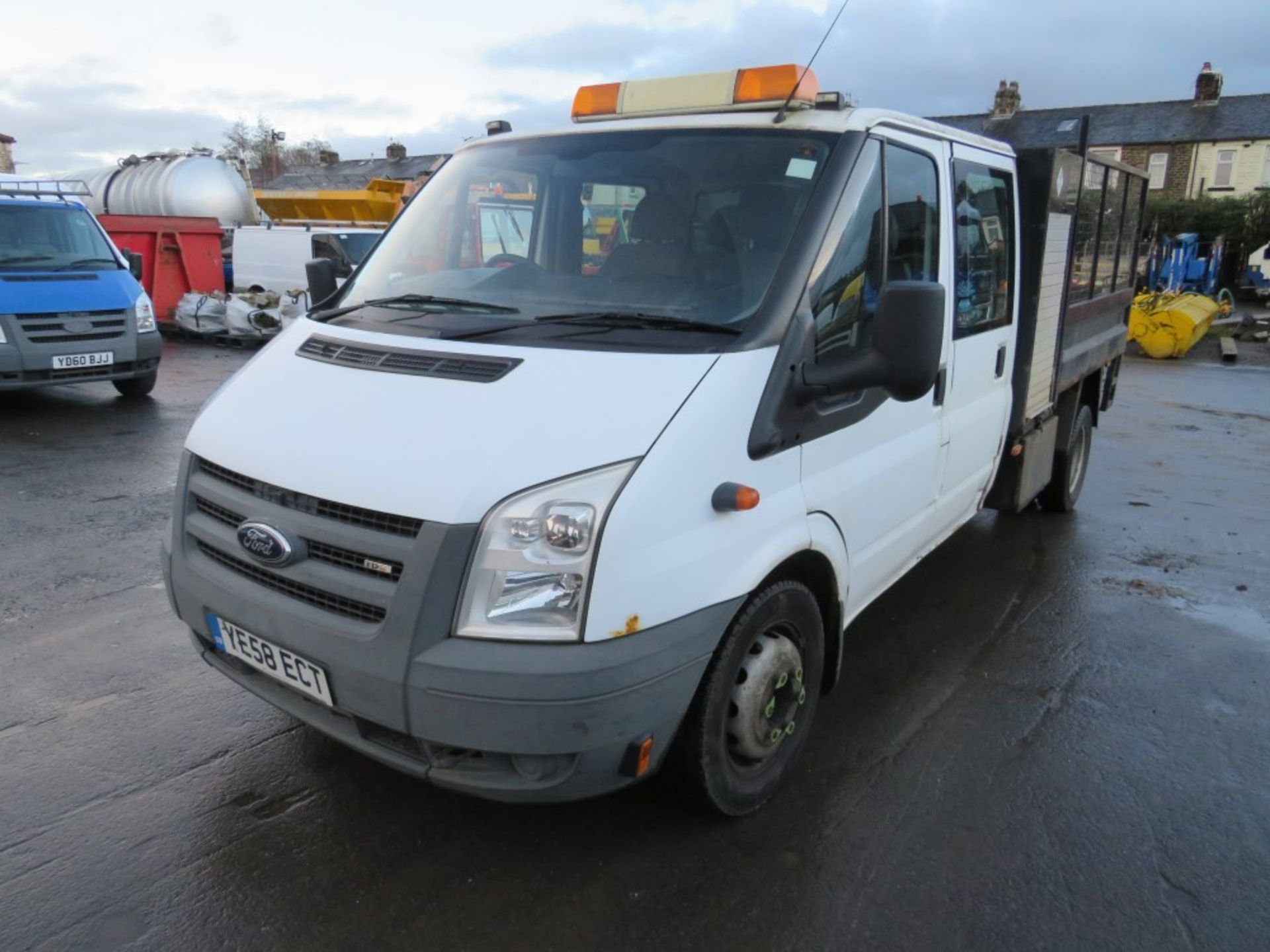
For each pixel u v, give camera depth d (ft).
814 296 10.19
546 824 10.48
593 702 8.12
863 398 11.43
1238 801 11.56
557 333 9.90
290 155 201.26
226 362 46.03
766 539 9.63
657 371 9.08
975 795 11.46
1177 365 59.21
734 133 11.41
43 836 10.04
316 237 54.24
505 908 9.23
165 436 29.32
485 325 10.32
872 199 11.16
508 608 8.16
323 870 9.68
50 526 20.16
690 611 8.79
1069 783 11.80
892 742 12.62
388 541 8.33
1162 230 120.57
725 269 10.41
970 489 15.75
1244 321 77.61
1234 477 28.96
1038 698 14.03
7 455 26.11
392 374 9.61
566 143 12.37
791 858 10.12
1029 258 16.51
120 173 68.28
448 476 8.28
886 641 15.90
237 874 9.58
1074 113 152.05
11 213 32.65
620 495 8.28
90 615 15.67
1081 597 18.21
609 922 9.11
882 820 10.87
